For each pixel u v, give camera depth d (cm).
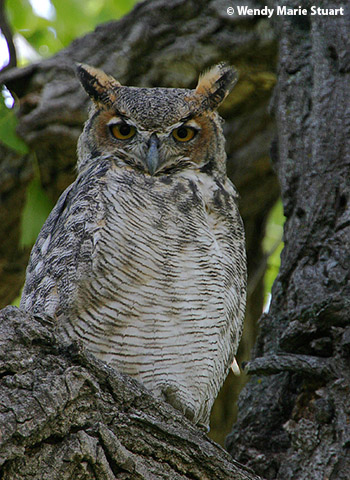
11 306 587
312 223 849
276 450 817
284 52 976
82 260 773
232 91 1308
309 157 895
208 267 802
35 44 1675
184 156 903
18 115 1260
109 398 586
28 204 1236
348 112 884
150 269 780
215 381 839
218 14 1253
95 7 1689
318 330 781
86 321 768
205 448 611
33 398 539
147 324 774
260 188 1388
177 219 805
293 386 832
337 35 926
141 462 581
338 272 804
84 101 1242
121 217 791
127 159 885
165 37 1288
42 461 530
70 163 1270
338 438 741
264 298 1428
